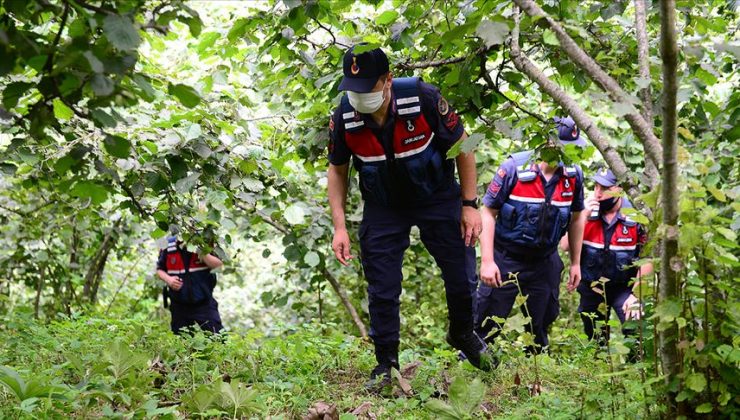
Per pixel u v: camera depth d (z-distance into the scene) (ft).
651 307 10.04
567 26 8.41
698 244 7.64
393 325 12.59
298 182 19.11
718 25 12.10
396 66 13.26
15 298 35.40
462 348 13.55
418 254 25.22
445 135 11.87
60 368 11.82
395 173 11.91
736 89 12.09
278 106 17.80
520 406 10.96
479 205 22.21
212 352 14.23
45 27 11.50
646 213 8.74
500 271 16.56
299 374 13.20
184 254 22.30
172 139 12.50
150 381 10.71
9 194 24.66
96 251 31.01
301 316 25.96
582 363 14.14
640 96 10.43
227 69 15.31
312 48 15.14
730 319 8.00
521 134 11.14
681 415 8.21
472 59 11.35
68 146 12.10
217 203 13.24
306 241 17.51
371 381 12.43
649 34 13.89
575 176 16.20
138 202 13.87
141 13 7.29
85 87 6.72
